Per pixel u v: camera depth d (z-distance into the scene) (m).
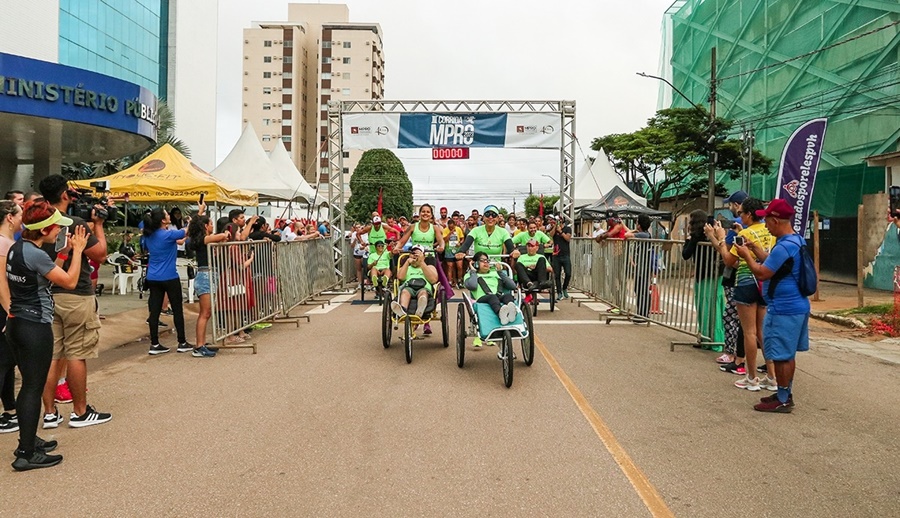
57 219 5.11
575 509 4.19
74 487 4.59
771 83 34.56
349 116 19.94
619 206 26.47
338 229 20.45
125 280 16.52
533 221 15.48
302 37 98.00
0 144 17.58
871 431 5.91
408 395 7.04
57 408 6.55
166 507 4.24
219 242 9.48
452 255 17.17
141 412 6.45
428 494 4.42
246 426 5.97
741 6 37.84
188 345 9.56
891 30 25.92
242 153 23.72
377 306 15.18
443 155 20.12
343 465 4.97
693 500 4.36
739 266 7.43
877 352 10.05
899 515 4.15
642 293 11.96
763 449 5.39
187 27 51.06
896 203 19.78
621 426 5.98
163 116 31.00
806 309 6.42
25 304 5.02
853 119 27.97
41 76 13.62
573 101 20.38
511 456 5.16
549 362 8.79
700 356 9.27
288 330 11.56
